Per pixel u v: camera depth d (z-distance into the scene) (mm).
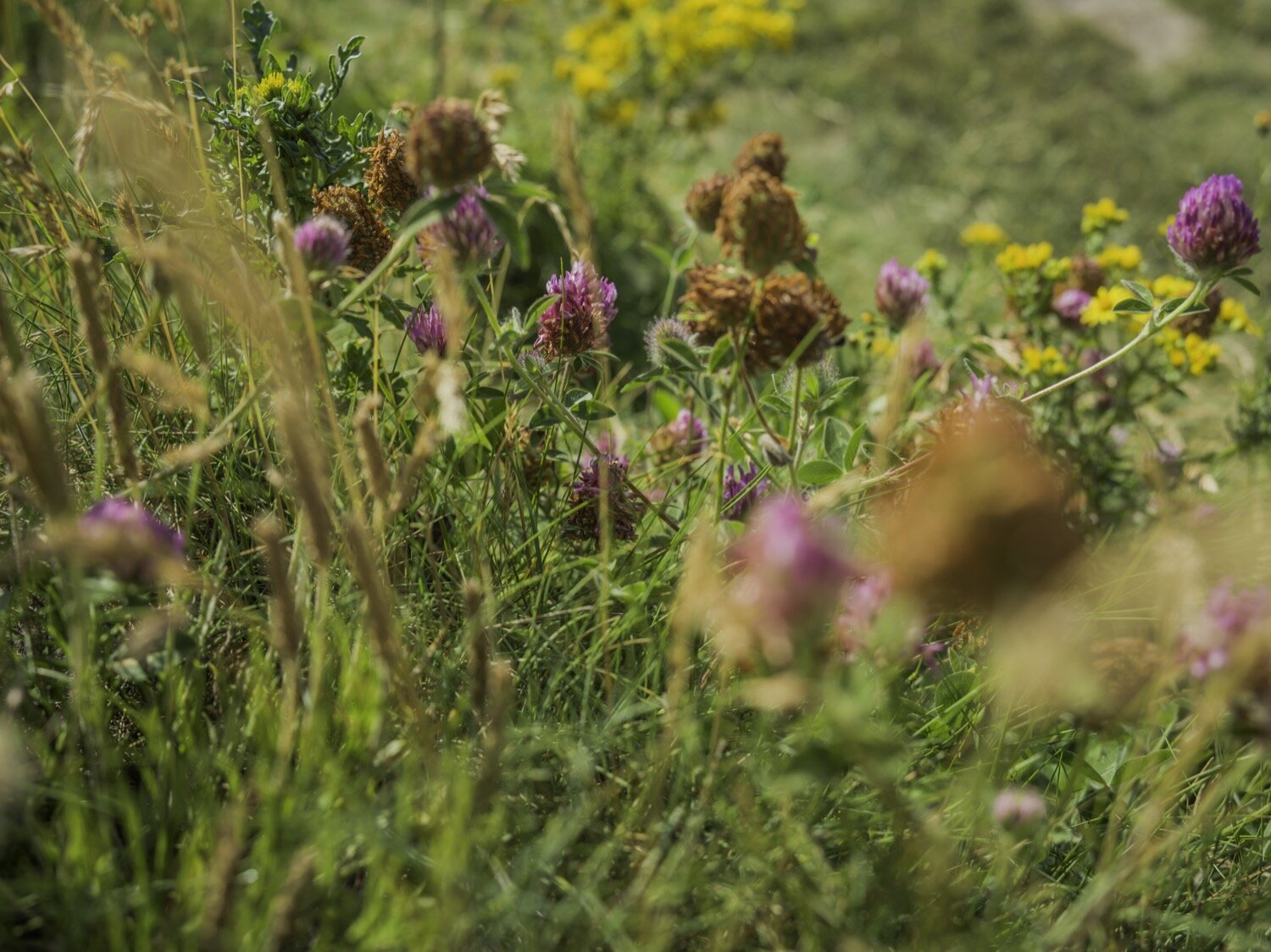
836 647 1311
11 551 1407
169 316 1808
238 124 1843
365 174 1905
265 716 1204
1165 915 1320
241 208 1773
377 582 1123
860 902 1222
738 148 6027
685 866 1211
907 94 7121
